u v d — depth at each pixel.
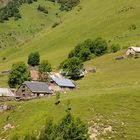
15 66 176.50
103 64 195.38
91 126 104.62
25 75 175.12
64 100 122.94
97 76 171.25
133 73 166.00
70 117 79.50
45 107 122.62
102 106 114.88
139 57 192.62
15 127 116.38
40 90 153.38
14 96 152.00
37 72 185.38
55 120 111.44
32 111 122.94
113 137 99.25
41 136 75.88
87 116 110.12
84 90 141.50
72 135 77.06
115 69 179.25
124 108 112.56
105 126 104.12
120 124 104.50
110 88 138.12
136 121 105.38
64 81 162.88
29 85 153.25
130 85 143.25
